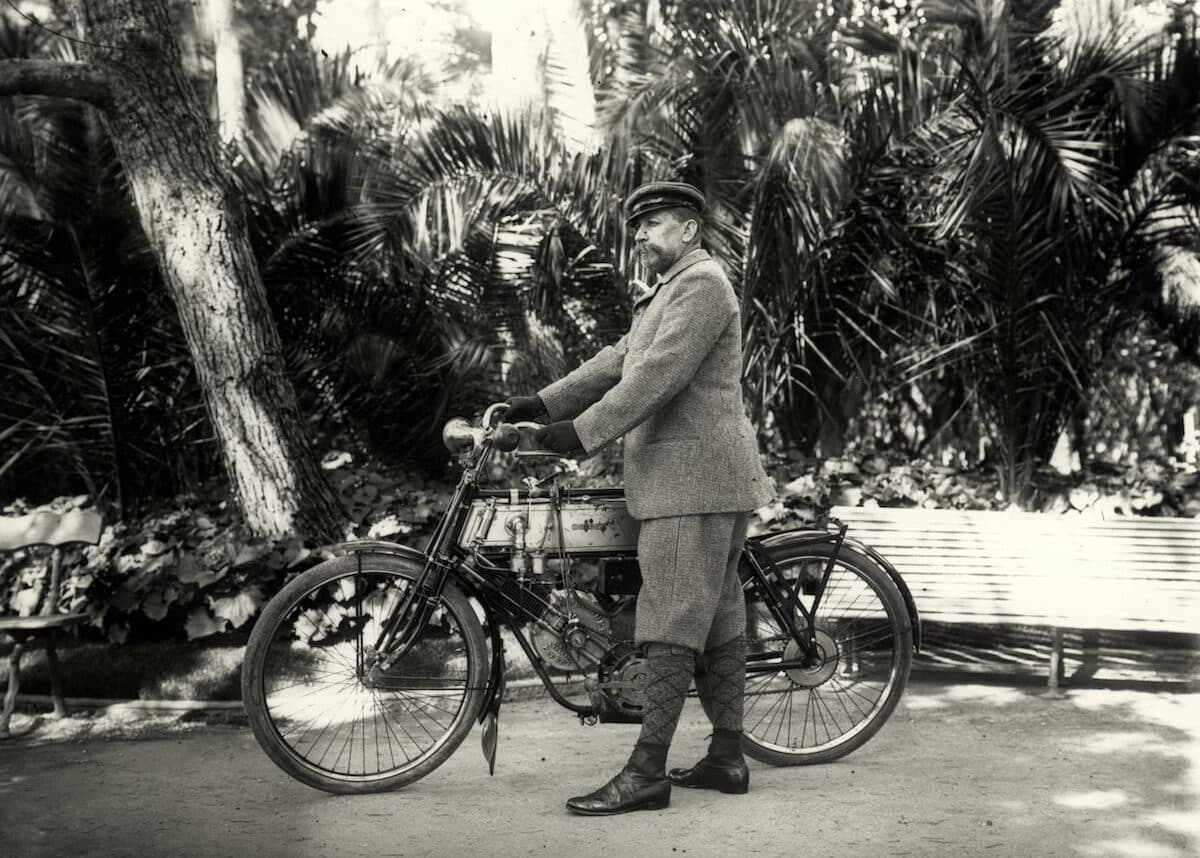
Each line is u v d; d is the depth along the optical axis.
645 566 3.14
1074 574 4.53
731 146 6.02
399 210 6.18
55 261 5.52
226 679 4.29
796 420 6.28
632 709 3.25
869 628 4.26
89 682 4.33
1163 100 5.84
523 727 4.07
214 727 4.08
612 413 3.04
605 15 7.71
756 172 5.83
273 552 4.61
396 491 5.86
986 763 3.51
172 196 5.00
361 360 6.40
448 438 3.32
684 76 6.11
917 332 6.18
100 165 5.61
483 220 6.40
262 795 3.27
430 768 3.35
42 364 5.98
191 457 6.32
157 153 4.98
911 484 5.61
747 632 3.98
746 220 5.92
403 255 6.36
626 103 6.39
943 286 6.05
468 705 3.37
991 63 5.49
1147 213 6.22
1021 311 5.59
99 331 5.75
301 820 3.02
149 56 4.94
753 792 3.24
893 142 5.66
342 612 4.45
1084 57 5.75
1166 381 6.86
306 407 6.53
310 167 6.19
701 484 3.10
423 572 3.31
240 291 5.09
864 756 3.62
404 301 6.40
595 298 6.43
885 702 3.60
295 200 6.16
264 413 5.10
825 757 3.55
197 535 5.13
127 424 6.08
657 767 3.10
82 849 2.81
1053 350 5.74
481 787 3.33
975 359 5.89
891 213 5.78
